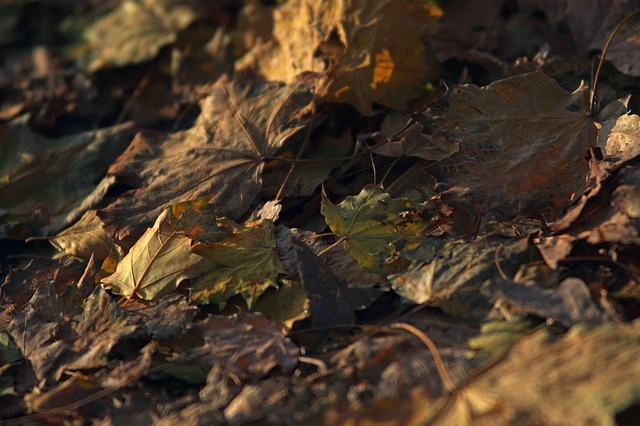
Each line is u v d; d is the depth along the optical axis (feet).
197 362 4.33
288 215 4.68
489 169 4.49
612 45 4.79
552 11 5.03
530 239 4.39
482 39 5.00
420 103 4.79
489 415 4.13
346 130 4.81
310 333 4.37
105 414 4.31
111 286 4.55
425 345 4.28
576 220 4.36
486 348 4.24
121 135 5.01
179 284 4.53
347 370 4.27
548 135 4.53
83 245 4.69
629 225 4.29
